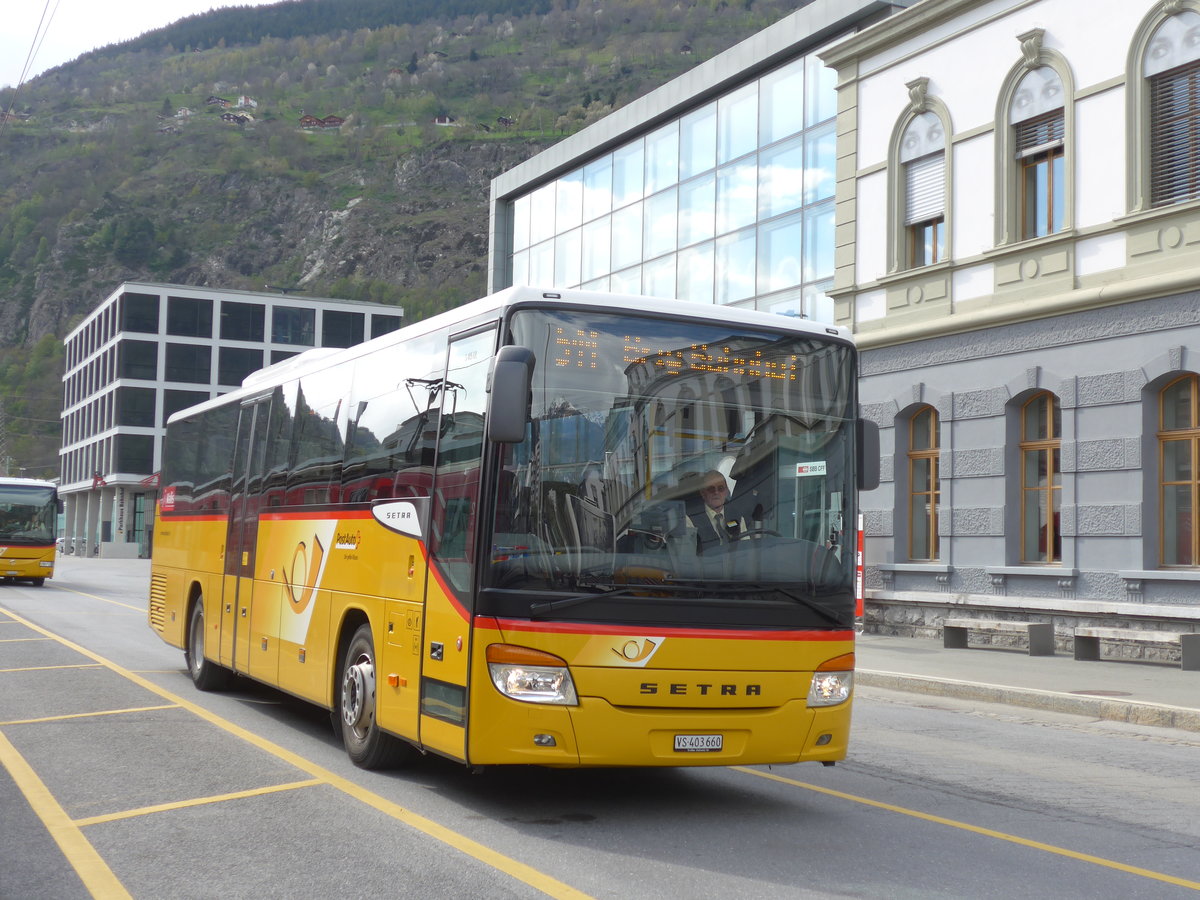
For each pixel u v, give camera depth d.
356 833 6.87
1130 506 17.55
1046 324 18.98
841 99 23.48
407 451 8.47
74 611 25.94
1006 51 20.05
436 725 7.55
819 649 7.57
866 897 5.84
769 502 7.64
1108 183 18.22
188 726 10.59
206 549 13.25
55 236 197.88
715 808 7.88
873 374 22.30
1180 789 9.14
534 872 6.09
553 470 7.21
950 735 11.56
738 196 27.39
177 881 5.87
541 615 7.04
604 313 7.53
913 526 21.70
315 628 9.84
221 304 88.38
